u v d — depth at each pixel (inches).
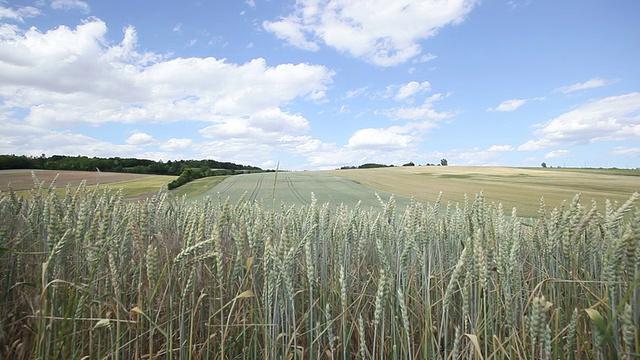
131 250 108.1
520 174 2214.6
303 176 2134.6
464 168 2815.0
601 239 109.4
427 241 111.3
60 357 82.6
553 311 89.5
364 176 2142.0
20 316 97.0
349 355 99.8
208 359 92.0
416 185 1610.5
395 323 89.2
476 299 88.5
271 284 83.0
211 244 95.0
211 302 97.6
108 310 92.1
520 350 86.4
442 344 102.5
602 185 1502.2
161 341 99.7
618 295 83.6
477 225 118.1
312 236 111.5
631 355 65.2
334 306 102.7
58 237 84.2
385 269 81.7
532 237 116.5
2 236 94.0
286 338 85.8
